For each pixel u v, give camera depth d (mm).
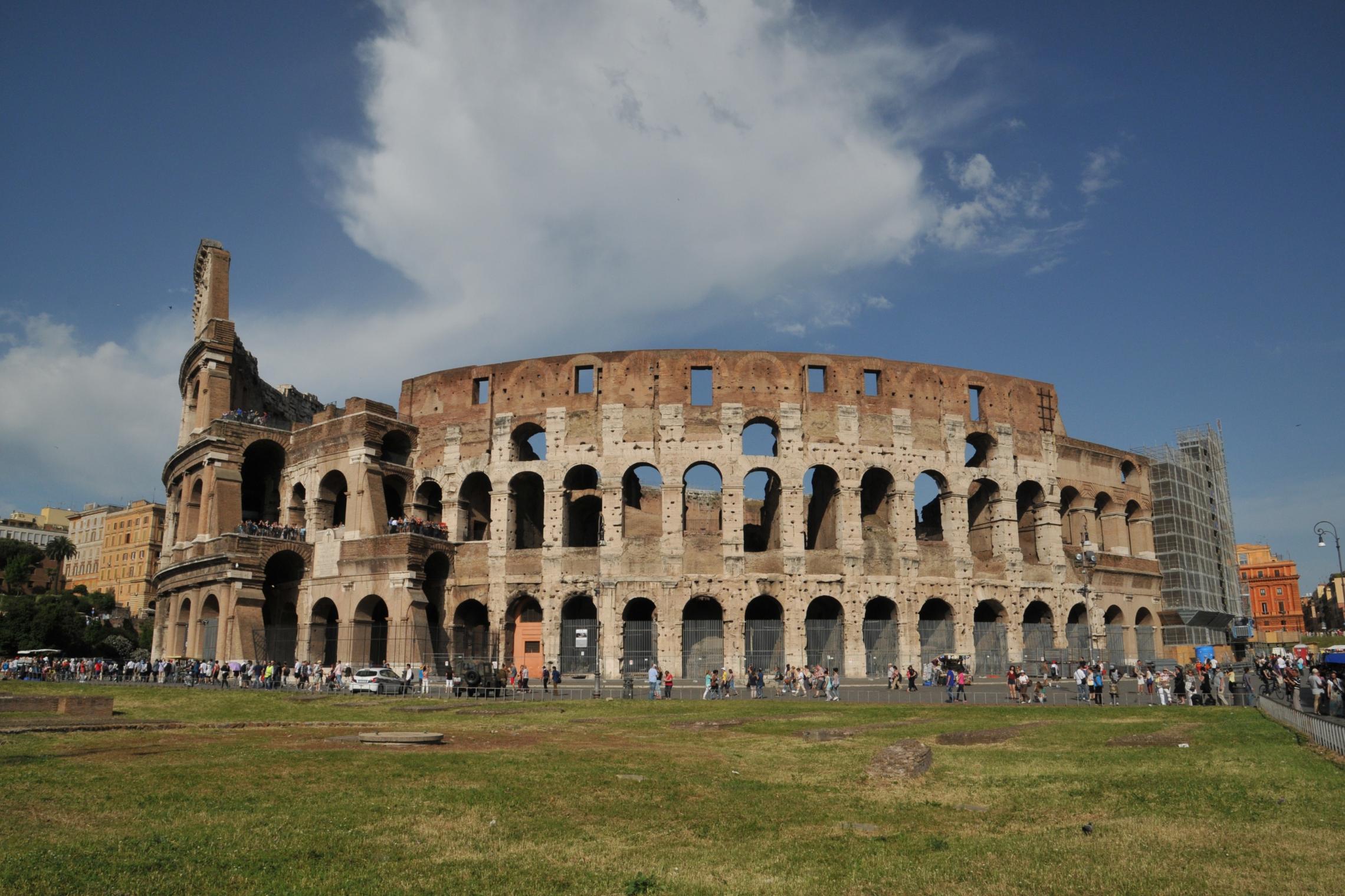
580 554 81125
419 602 78625
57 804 22578
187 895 15625
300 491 91812
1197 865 17953
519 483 87750
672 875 17312
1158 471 103875
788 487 83000
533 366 86188
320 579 84438
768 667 79438
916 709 52656
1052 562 90312
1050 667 79000
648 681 77062
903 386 87625
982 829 21359
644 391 83938
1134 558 98438
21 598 118375
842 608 81688
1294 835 20328
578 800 24359
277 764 29188
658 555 80562
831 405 85375
